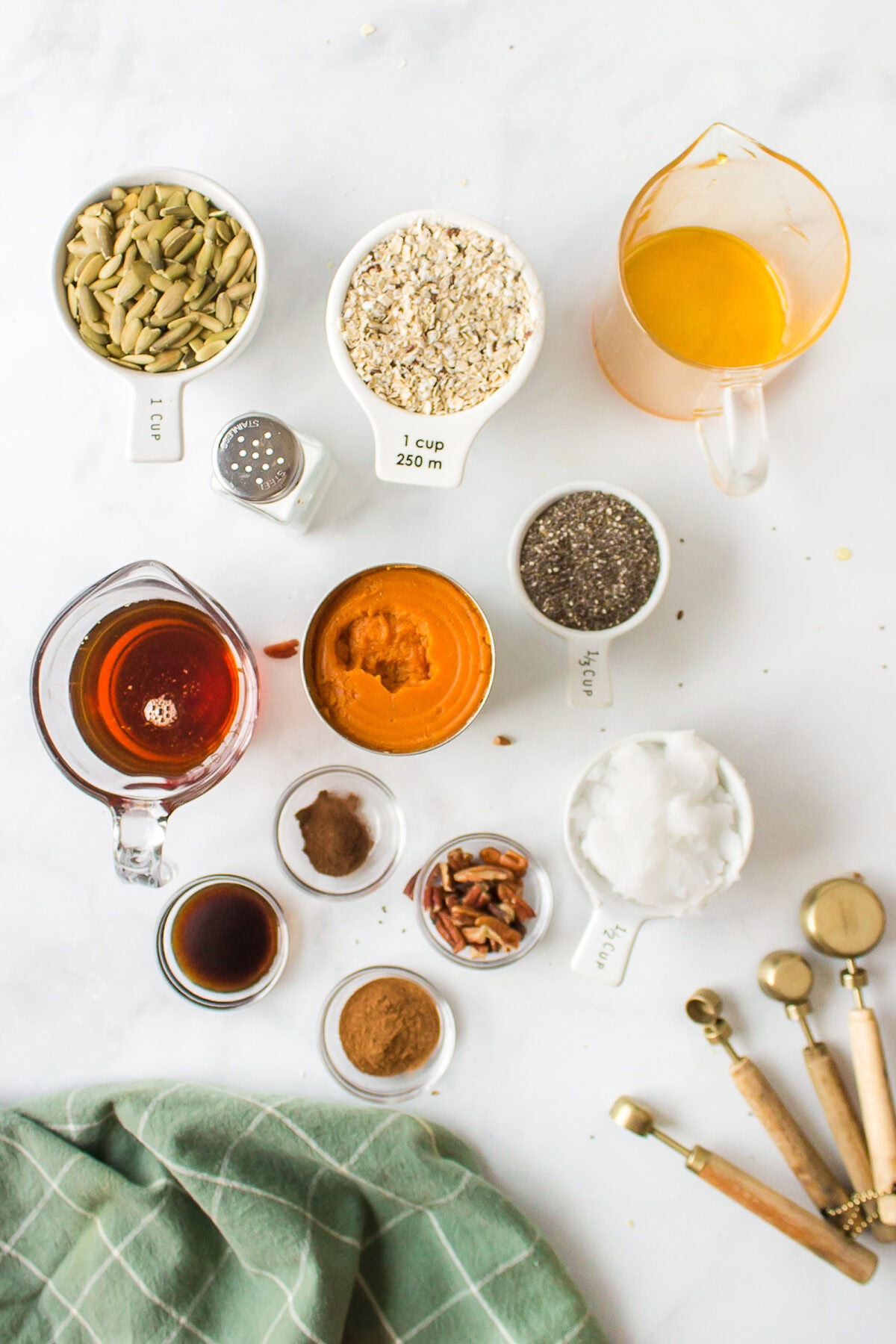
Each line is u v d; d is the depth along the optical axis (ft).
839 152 1.93
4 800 1.98
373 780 1.96
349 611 1.85
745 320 1.85
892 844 1.94
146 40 1.95
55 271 1.82
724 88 1.93
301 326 1.94
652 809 1.81
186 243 1.83
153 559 1.95
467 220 1.76
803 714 1.94
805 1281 1.93
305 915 1.96
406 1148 1.89
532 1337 1.87
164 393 1.82
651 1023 1.94
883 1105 1.85
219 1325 1.92
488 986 1.95
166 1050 1.97
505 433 1.94
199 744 1.87
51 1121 1.94
